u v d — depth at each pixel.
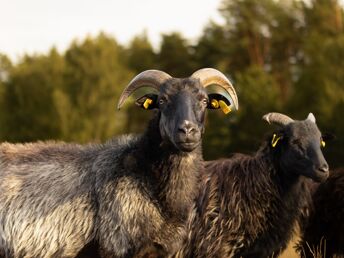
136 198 7.30
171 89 7.38
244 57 52.47
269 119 9.91
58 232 7.40
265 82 36.88
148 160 7.40
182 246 9.07
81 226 7.40
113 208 7.30
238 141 33.75
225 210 9.17
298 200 9.55
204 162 9.74
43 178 7.62
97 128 46.88
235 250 9.16
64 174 7.63
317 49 39.38
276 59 52.19
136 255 7.29
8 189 7.57
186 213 7.50
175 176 7.34
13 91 49.34
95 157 7.74
